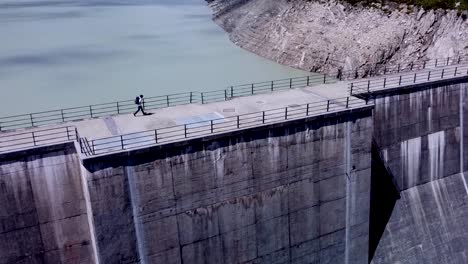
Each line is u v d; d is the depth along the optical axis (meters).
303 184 25.80
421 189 33.56
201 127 23.78
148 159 21.20
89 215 21.64
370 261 29.72
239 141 23.27
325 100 28.23
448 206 33.72
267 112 26.33
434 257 31.22
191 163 22.27
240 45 76.75
